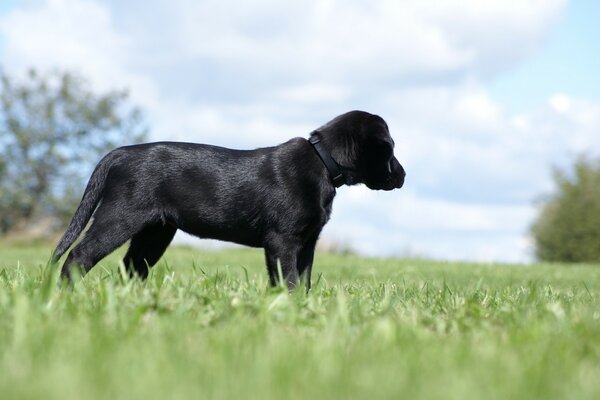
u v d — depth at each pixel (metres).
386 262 21.33
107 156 7.49
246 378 3.50
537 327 4.85
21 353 3.83
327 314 5.49
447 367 3.85
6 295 5.38
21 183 45.00
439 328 5.27
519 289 8.42
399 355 4.12
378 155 7.62
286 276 7.37
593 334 4.96
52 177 46.44
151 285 6.66
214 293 6.18
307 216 7.44
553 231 38.53
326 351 4.07
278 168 7.46
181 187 7.42
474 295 7.12
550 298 7.32
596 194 38.09
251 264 18.16
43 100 46.44
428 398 3.29
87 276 7.90
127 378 3.43
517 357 4.14
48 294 5.37
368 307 5.97
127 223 7.30
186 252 27.89
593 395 3.48
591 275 16.61
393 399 3.24
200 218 7.47
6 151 45.41
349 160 7.59
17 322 4.26
